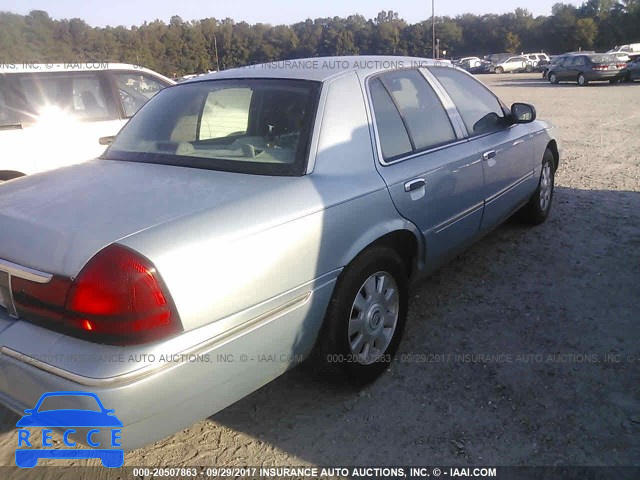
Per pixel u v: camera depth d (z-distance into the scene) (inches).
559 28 3184.1
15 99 220.4
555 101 729.6
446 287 164.2
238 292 86.3
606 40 3034.0
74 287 78.0
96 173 112.9
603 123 497.7
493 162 156.6
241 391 91.6
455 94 154.3
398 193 117.6
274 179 102.3
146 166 115.1
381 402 115.0
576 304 150.7
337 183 106.1
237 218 88.7
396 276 121.7
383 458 100.2
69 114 233.9
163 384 78.1
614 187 263.4
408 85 136.9
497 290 160.9
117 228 83.1
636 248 185.9
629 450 99.0
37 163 222.1
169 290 78.6
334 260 103.3
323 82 116.6
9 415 117.0
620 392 114.0
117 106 249.8
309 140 107.8
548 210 215.9
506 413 109.7
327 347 108.3
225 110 121.3
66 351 78.2
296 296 96.3
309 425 109.6
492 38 3393.2
